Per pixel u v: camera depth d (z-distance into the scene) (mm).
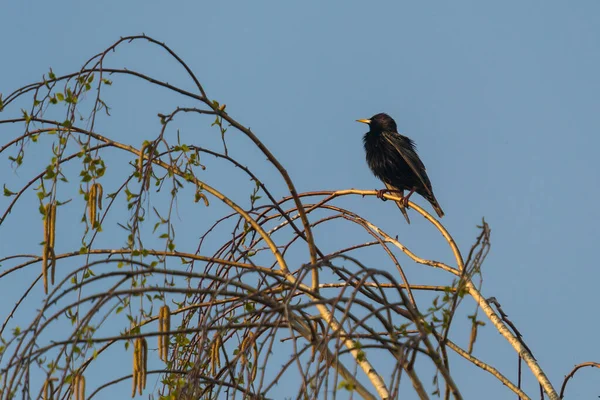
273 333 8883
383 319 9594
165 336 9594
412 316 9648
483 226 10180
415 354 9672
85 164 10594
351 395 7879
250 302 10641
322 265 9562
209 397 11133
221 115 11742
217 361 10688
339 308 9570
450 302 9758
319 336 10016
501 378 12438
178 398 9180
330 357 8977
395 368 8586
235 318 9359
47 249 9953
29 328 8742
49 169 10320
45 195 10375
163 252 10961
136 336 8977
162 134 11047
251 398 9656
